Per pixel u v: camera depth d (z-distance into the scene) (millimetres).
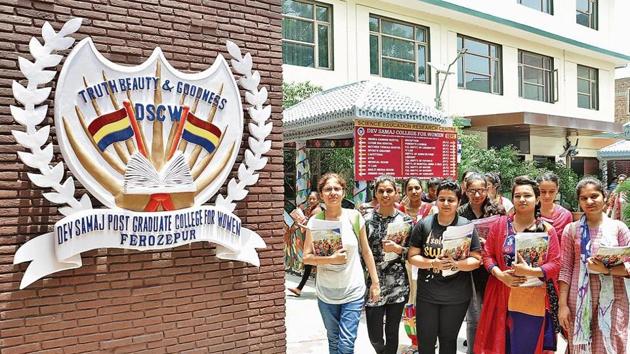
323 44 14109
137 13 4621
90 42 4277
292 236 10305
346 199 10273
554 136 19750
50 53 4133
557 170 18109
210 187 4836
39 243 4109
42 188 4168
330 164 11750
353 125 8656
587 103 22688
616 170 20281
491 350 4383
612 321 4133
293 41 13531
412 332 5645
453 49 16906
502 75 18562
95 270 4406
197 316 4902
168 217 4527
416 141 8859
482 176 5305
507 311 4332
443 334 4531
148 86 4527
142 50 4633
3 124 4035
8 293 4062
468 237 4375
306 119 9117
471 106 17391
